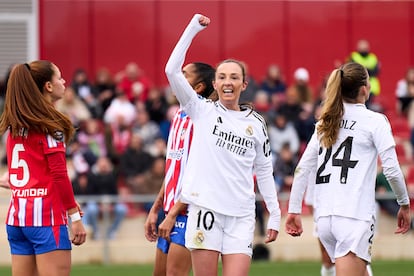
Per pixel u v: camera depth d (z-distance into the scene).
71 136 23.47
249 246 23.47
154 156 51.25
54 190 23.17
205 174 23.38
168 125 55.06
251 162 23.73
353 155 24.22
